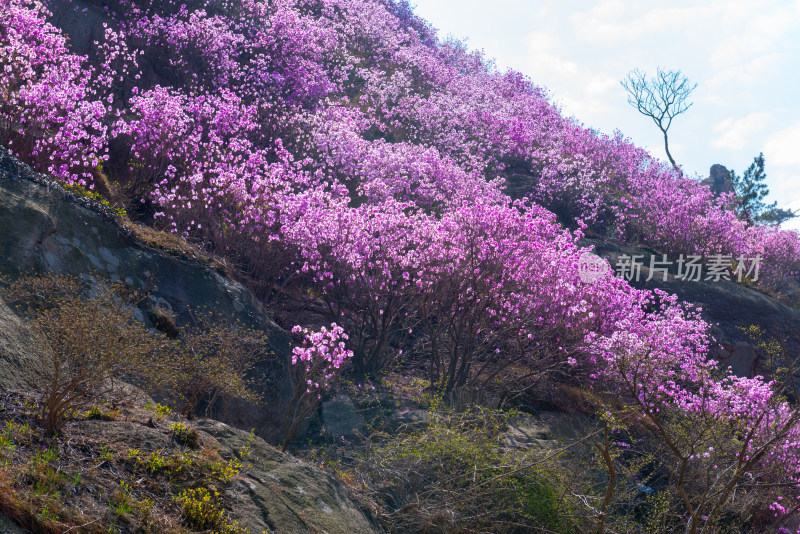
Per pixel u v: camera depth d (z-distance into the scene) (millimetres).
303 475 5820
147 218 11133
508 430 9602
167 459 4938
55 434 4617
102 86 14188
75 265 7449
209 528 4492
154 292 8312
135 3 16547
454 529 6508
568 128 26328
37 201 7395
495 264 10789
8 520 3494
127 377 6531
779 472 9414
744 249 21562
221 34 16875
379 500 6676
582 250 12797
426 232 11250
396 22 30000
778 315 18562
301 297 11633
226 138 14172
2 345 5113
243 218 11094
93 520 3916
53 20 14508
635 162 25641
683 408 10523
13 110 9539
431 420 8211
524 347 11719
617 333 10609
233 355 7727
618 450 9320
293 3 21797
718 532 8719
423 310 11289
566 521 7148
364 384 10273
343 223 10703
